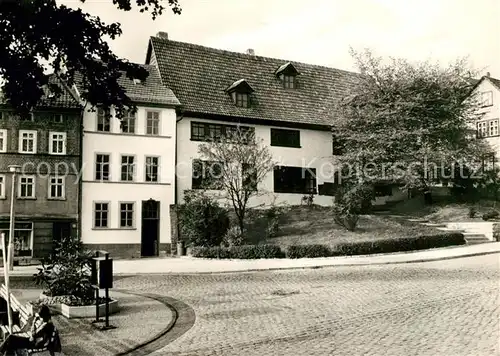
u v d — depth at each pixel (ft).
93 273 55.77
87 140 114.21
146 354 38.47
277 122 132.77
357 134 125.18
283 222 120.16
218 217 110.52
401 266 79.46
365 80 128.98
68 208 111.65
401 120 122.83
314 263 84.84
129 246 115.24
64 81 56.54
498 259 82.58
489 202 137.80
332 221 118.21
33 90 51.88
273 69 147.02
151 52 138.51
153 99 119.34
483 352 33.58
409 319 44.55
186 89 128.88
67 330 46.39
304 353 35.94
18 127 110.22
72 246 57.41
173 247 116.06
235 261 94.12
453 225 115.34
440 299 52.37
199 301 58.95
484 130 157.89
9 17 46.11
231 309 53.57
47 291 57.82
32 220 108.99
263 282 70.38
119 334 44.62
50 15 47.60
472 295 53.42
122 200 115.75
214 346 39.34
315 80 150.30
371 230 110.01
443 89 125.49
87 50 51.70
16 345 37.35
